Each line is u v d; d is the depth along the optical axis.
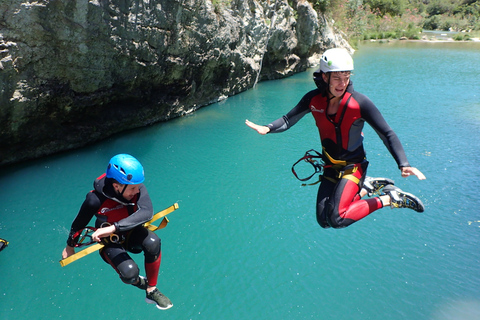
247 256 6.36
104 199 3.45
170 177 8.63
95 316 5.16
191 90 12.66
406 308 5.39
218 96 14.49
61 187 7.85
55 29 7.95
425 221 7.34
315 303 5.48
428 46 34.62
